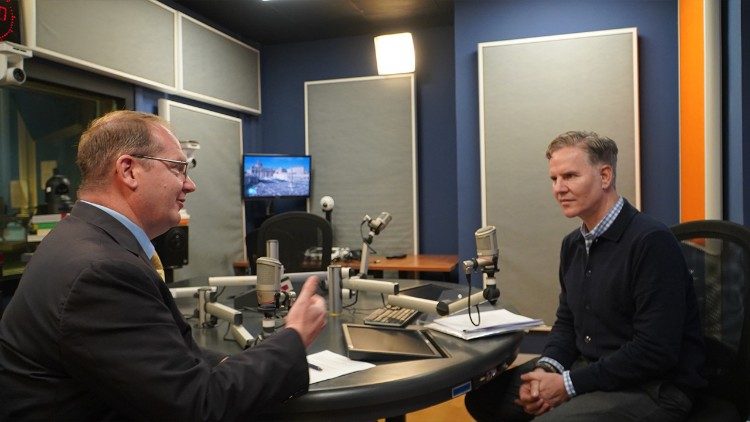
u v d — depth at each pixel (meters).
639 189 3.39
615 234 1.52
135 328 0.88
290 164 4.50
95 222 1.02
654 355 1.36
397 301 1.73
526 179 3.58
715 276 1.51
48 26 2.73
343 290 1.92
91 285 0.87
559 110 3.52
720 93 2.57
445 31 4.40
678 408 1.36
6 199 2.72
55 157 3.01
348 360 1.27
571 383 1.43
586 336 1.59
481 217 3.69
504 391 1.68
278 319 1.73
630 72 3.39
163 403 0.87
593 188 1.54
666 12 3.38
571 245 1.73
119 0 3.21
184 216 3.34
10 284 2.63
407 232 4.39
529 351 3.56
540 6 3.57
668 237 1.43
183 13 3.86
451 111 4.39
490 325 1.51
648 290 1.40
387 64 4.27
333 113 4.57
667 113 3.40
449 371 1.20
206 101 4.10
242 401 0.94
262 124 4.91
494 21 3.66
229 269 4.34
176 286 2.33
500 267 3.63
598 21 3.48
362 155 4.50
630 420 1.33
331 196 4.59
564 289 1.78
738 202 2.41
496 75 3.62
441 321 1.60
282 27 4.45
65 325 0.86
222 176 4.28
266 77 4.88
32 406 0.90
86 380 0.88
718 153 2.58
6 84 2.37
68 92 3.08
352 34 4.63
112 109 3.38
